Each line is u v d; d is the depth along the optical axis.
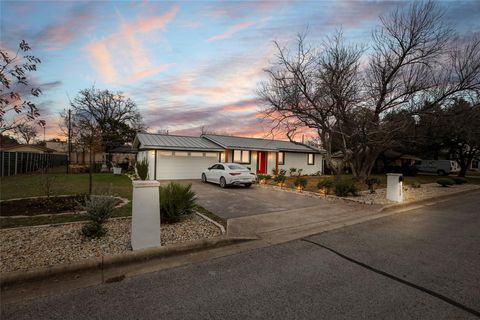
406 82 13.18
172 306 2.62
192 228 5.31
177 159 16.89
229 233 5.09
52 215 5.88
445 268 3.66
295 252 4.29
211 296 2.83
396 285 3.13
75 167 22.25
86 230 4.43
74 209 6.44
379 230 5.74
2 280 2.98
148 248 4.00
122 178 15.96
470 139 19.31
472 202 10.06
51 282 3.12
